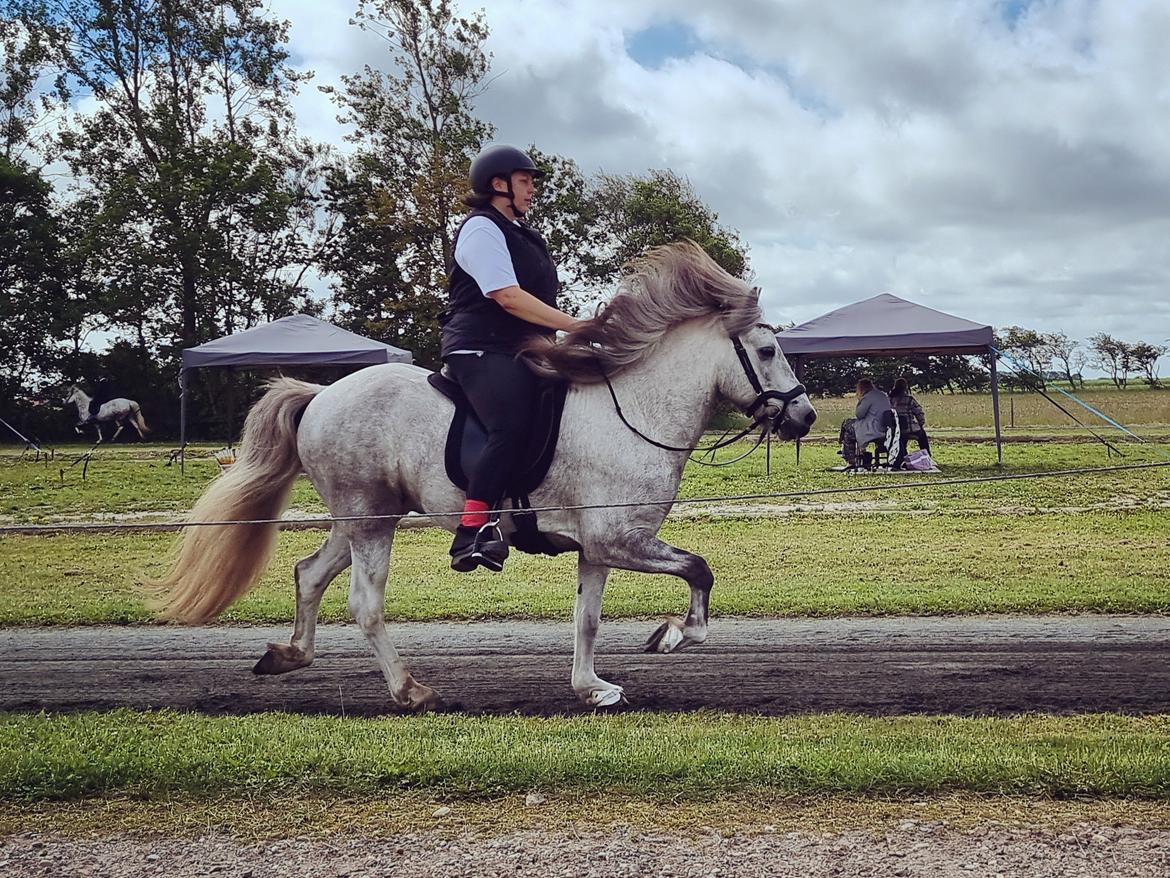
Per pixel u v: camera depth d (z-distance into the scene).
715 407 5.54
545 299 5.45
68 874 3.52
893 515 13.52
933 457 21.89
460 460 5.22
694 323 5.41
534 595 8.52
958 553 10.41
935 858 3.51
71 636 7.34
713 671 6.18
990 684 5.81
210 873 3.51
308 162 44.66
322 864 3.55
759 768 4.14
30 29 41.09
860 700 5.53
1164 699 5.47
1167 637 6.87
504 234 5.26
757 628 7.33
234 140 43.25
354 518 5.38
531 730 4.89
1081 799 3.95
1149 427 31.83
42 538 12.45
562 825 3.80
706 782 4.07
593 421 5.25
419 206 41.09
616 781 4.11
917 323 18.25
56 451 30.91
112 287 41.38
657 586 8.88
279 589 9.10
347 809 3.96
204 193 40.84
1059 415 38.38
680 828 3.76
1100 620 7.43
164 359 41.66
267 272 43.78
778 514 13.87
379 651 5.49
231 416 36.91
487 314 5.29
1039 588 8.35
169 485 19.08
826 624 7.43
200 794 4.11
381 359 20.80
